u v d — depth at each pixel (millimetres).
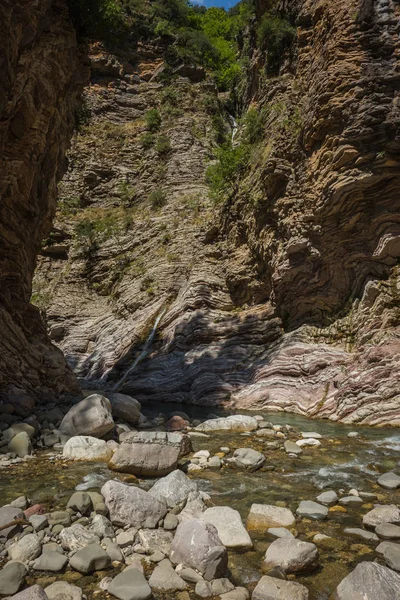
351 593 2799
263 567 3252
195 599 2871
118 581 2963
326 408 10766
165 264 23812
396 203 12164
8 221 10930
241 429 8547
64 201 31453
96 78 37000
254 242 18328
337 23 13328
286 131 16016
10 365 9445
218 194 23500
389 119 11945
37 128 10578
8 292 10938
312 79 14875
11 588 2891
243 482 5207
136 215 29484
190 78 37812
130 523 3816
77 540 3477
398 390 9805
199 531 3365
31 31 9562
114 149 34031
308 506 4285
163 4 41250
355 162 12562
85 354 23625
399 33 12406
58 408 8844
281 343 14445
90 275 27703
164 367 17578
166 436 6094
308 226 14281
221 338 17344
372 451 6824
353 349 12164
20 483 5008
